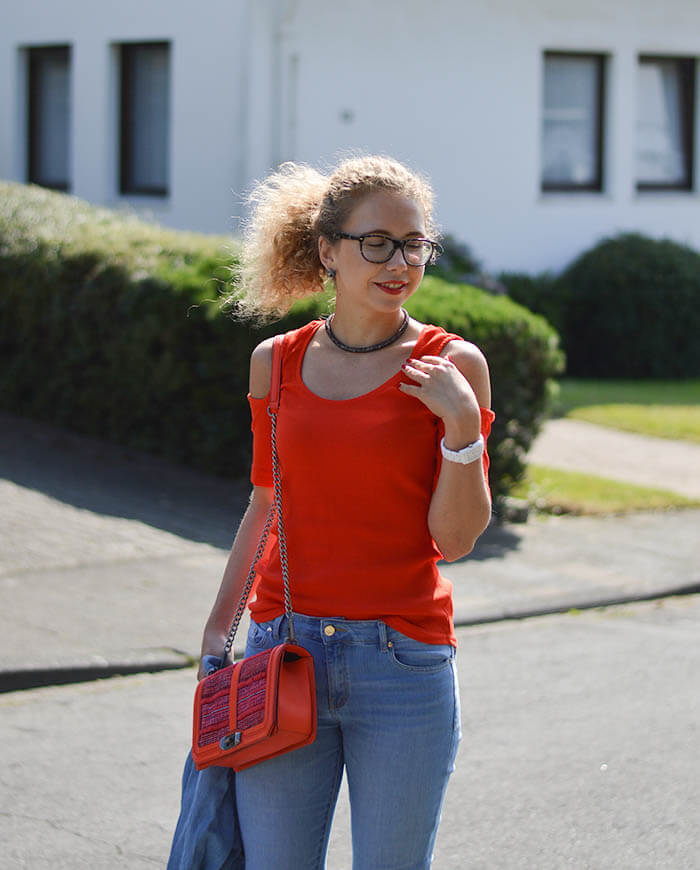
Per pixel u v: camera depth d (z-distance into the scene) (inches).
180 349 404.8
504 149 687.7
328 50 636.1
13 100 761.0
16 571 305.1
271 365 127.3
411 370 116.6
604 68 724.0
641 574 330.0
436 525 119.0
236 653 261.3
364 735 120.1
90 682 247.1
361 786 120.4
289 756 119.3
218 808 122.1
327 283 138.1
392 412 119.1
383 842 120.1
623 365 680.4
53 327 450.0
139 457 427.2
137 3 679.1
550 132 717.9
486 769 210.8
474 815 194.1
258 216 137.7
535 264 706.8
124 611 280.2
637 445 498.9
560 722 232.5
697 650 277.0
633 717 235.6
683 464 466.9
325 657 119.9
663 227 751.7
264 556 132.9
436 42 660.1
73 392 452.4
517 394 376.5
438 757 120.6
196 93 653.9
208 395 402.6
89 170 719.7
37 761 209.9
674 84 753.6
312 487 121.0
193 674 253.8
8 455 420.8
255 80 629.0
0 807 193.0
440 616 122.3
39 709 233.3
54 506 364.5
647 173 753.0
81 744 217.6
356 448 118.7
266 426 128.9
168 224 677.3
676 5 727.7
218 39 640.4
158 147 698.8
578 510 394.9
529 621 297.0
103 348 433.4
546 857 181.2
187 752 215.6
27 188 561.9
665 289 674.2
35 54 757.9
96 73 709.3
